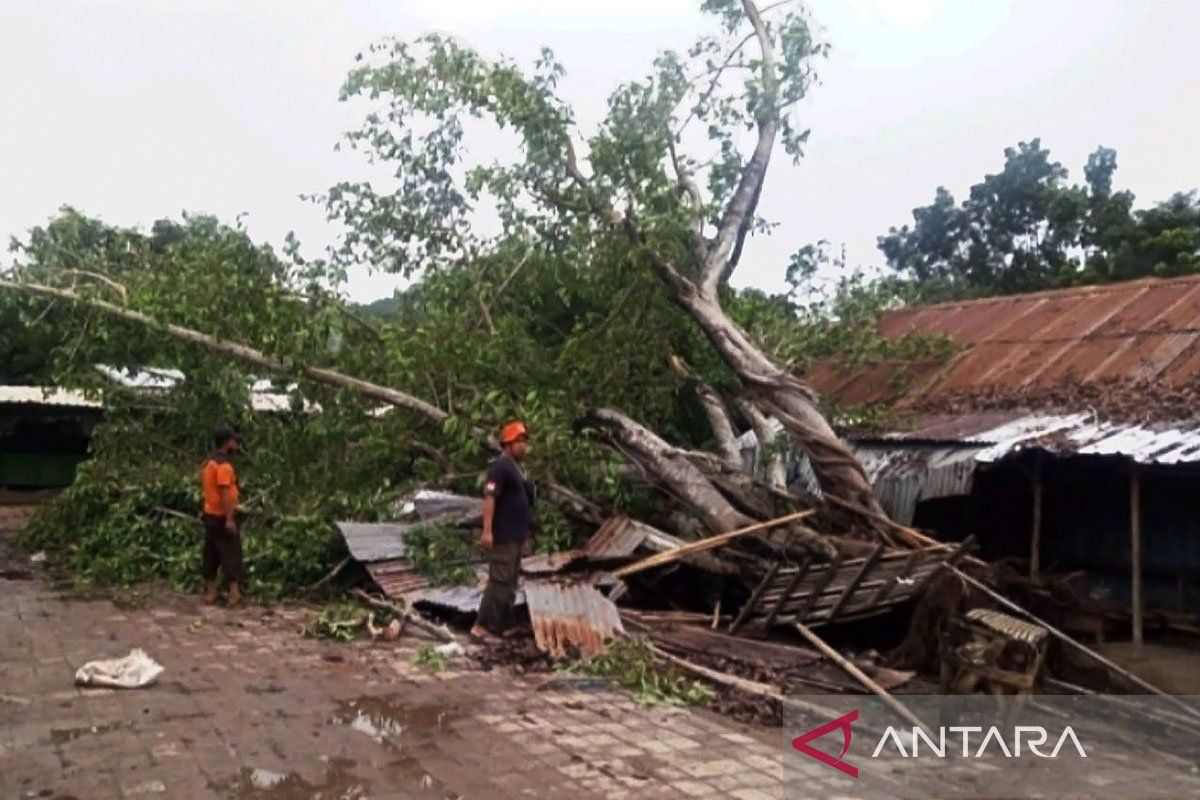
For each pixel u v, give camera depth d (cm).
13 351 2127
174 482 1084
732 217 1102
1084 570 972
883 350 1162
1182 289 1111
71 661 697
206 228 1225
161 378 1118
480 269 1127
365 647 754
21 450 2131
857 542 854
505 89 1038
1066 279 2172
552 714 593
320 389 1002
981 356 1165
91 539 1079
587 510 975
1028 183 2408
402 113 1133
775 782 492
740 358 981
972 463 878
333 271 1080
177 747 521
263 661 708
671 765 511
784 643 784
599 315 1116
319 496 1005
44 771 483
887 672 671
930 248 2547
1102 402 909
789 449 1048
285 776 483
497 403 955
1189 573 888
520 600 795
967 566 766
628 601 904
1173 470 830
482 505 1002
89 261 1075
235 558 916
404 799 457
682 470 955
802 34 1106
